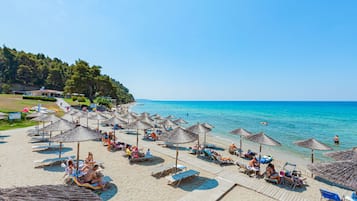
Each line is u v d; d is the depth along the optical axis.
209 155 12.58
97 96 68.75
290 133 26.77
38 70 91.75
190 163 11.54
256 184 8.96
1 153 11.76
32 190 3.24
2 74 83.81
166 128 25.36
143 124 13.99
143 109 86.69
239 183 8.91
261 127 32.16
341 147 19.89
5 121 21.05
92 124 26.14
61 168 9.60
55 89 90.69
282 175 9.34
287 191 8.52
